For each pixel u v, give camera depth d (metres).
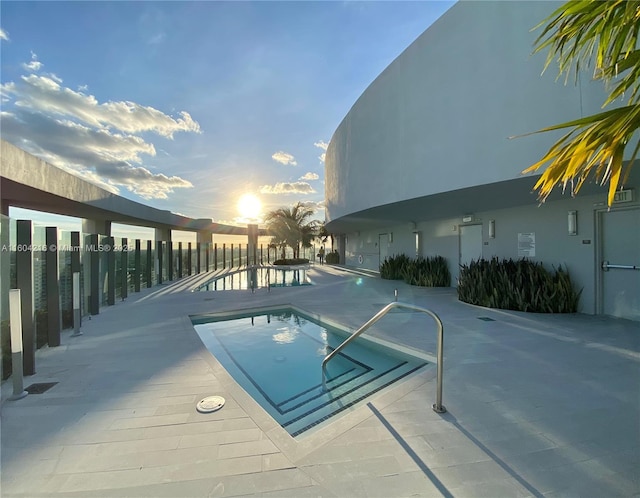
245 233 31.28
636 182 5.13
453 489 1.82
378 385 3.73
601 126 1.54
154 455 2.16
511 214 8.08
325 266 22.88
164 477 1.95
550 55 2.04
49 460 2.12
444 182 6.03
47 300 4.59
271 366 4.64
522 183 5.31
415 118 6.66
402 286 11.22
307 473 1.97
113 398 3.00
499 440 2.28
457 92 5.76
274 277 16.14
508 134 5.05
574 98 4.39
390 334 5.13
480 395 2.98
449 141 5.92
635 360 3.86
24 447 2.26
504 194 6.28
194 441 2.32
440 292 9.66
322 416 3.09
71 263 5.79
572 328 5.29
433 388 3.14
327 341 5.77
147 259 11.73
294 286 11.59
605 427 2.44
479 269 7.80
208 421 2.59
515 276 7.10
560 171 1.74
